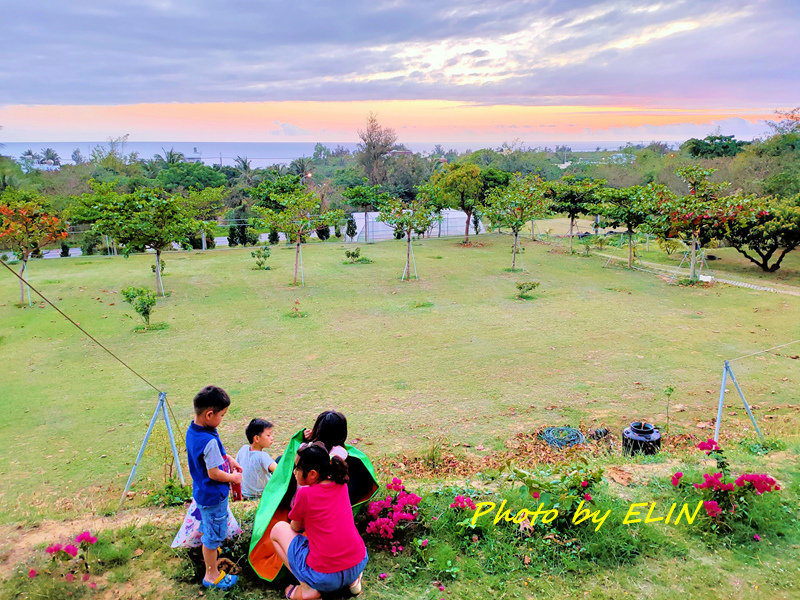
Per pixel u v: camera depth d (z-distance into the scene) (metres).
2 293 20.59
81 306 18.56
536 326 15.96
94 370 12.59
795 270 25.06
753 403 10.16
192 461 3.71
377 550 4.39
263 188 41.31
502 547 4.43
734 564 4.21
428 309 18.14
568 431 8.92
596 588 3.93
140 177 62.03
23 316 17.28
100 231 19.61
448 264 26.89
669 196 23.06
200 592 3.85
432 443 8.66
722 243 32.28
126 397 10.94
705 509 4.85
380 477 6.71
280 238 41.94
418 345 14.31
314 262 27.72
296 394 11.05
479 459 8.02
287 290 21.14
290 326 16.27
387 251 31.69
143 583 3.98
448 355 13.46
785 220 23.14
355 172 80.75
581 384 11.37
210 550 3.83
